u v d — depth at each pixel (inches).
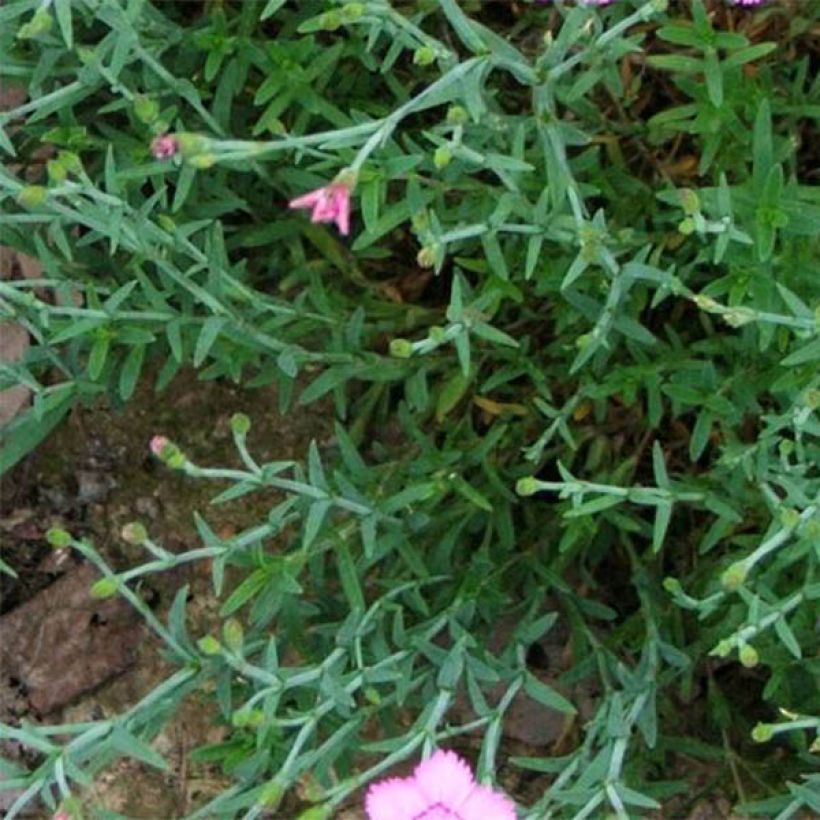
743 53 9.4
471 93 8.5
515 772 10.9
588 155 10.1
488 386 10.6
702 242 9.9
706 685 10.9
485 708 9.3
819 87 10.3
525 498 10.9
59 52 9.6
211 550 8.8
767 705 10.9
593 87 10.9
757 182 9.0
